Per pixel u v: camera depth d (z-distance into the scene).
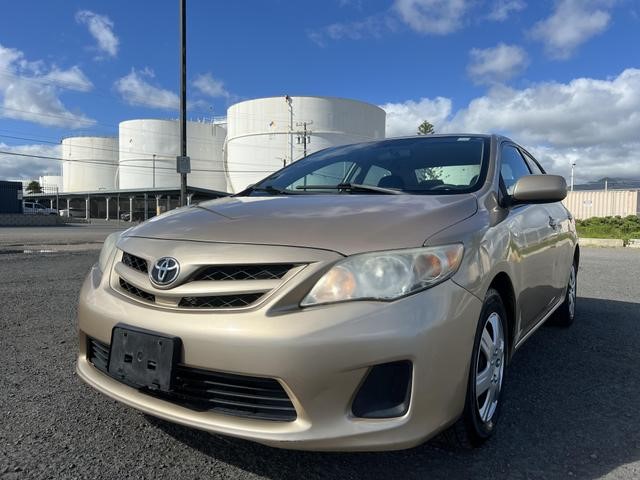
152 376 2.08
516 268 2.76
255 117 67.31
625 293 6.68
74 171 98.19
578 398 3.09
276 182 3.50
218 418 2.01
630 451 2.44
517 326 2.85
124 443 2.50
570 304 4.74
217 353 1.96
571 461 2.35
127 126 84.62
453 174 3.06
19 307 5.43
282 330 1.90
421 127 53.06
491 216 2.62
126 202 87.62
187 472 2.25
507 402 3.03
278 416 1.96
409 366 1.94
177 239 2.30
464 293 2.12
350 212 2.35
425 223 2.21
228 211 2.58
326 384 1.88
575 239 4.70
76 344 4.12
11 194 47.09
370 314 1.91
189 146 82.50
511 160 3.63
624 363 3.76
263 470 2.28
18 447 2.44
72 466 2.28
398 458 2.38
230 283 2.04
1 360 3.71
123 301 2.30
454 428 2.29
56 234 22.19
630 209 29.66
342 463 2.34
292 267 2.02
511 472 2.25
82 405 2.94
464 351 2.10
